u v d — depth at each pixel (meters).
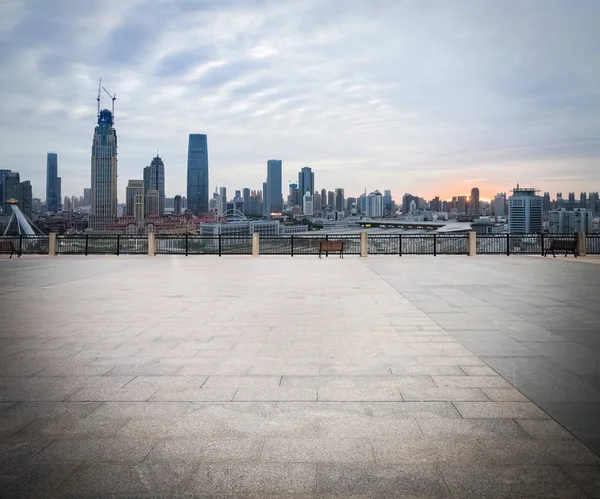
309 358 6.72
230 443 4.12
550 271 18.77
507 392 5.33
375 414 4.73
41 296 12.66
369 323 9.05
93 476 3.59
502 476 3.58
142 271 19.55
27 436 4.26
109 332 8.39
